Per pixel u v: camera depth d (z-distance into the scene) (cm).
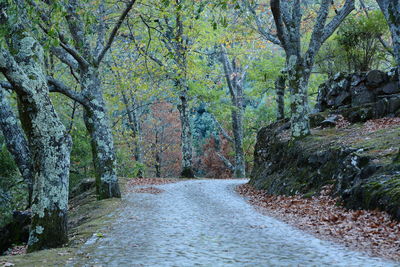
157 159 5219
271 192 1795
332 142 1620
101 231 1005
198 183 2431
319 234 888
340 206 1159
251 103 5322
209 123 5712
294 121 1906
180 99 3048
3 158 2064
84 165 2953
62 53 1616
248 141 4694
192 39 2662
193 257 693
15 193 2403
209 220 1146
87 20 959
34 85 860
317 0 2698
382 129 1608
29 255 738
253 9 2006
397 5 979
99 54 1625
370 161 1210
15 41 858
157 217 1212
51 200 885
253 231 956
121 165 3534
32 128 878
